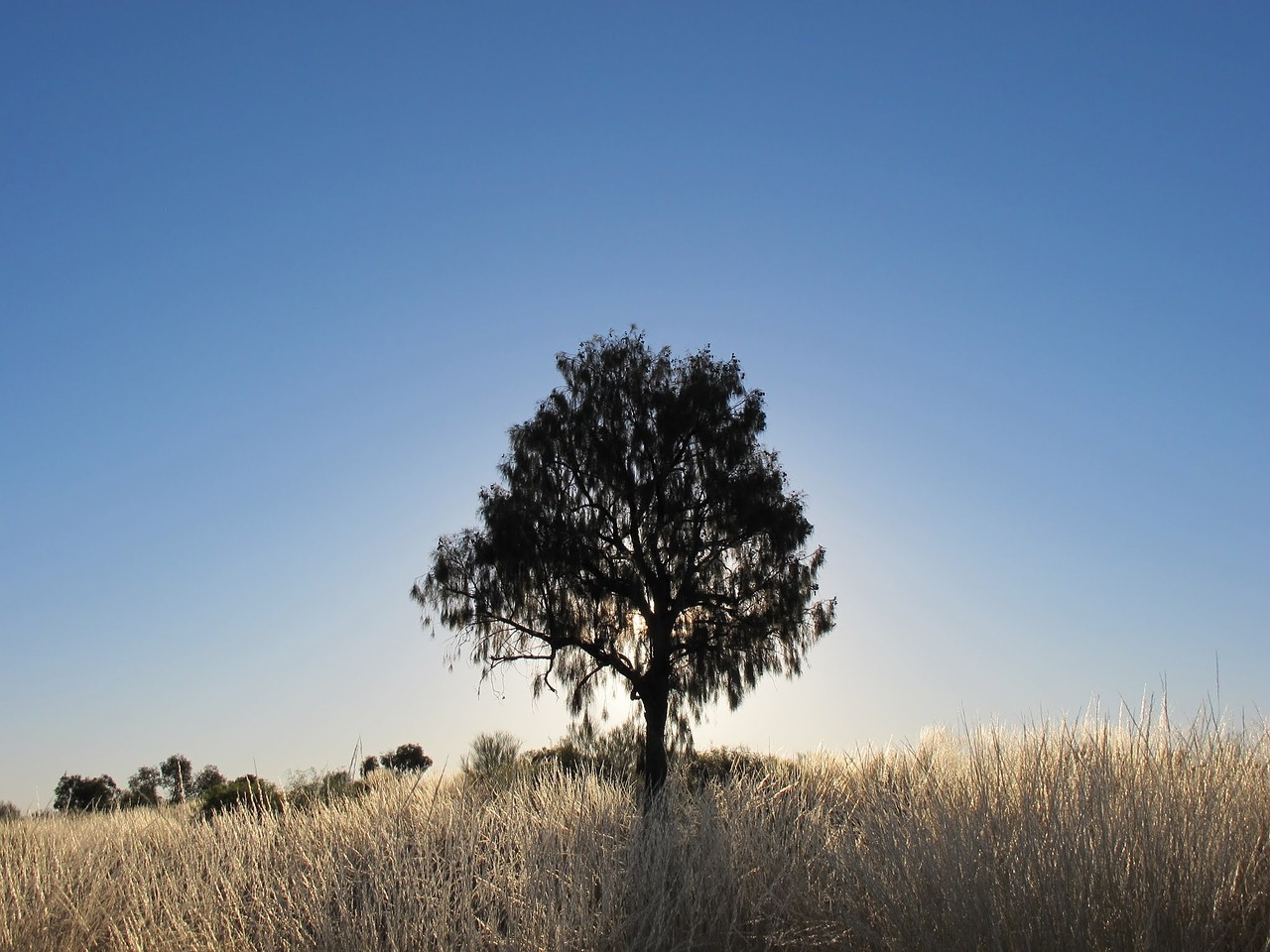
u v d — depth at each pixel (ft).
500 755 62.80
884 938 14.48
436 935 17.13
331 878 20.15
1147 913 12.55
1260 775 15.83
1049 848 14.16
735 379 94.89
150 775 38.19
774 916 17.11
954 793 17.51
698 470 90.33
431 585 86.89
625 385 93.20
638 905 18.03
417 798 25.73
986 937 13.34
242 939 18.22
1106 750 17.15
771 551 89.56
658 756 76.59
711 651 86.48
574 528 87.81
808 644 88.48
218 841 24.76
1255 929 12.35
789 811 21.43
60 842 26.84
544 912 17.44
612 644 86.69
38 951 18.92
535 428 91.50
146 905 19.83
